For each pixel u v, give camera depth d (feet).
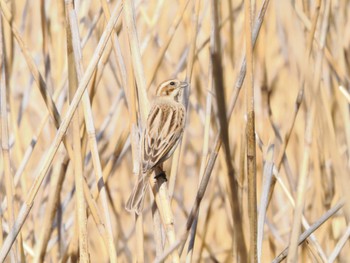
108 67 39.93
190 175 39.75
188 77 26.81
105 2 25.12
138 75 24.68
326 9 24.81
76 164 24.00
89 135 24.47
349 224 23.34
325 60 30.58
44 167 22.80
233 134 32.76
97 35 32.99
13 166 33.60
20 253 27.02
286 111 35.99
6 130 25.52
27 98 34.68
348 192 19.30
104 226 25.05
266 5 22.21
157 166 26.17
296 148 36.60
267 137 27.71
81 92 22.90
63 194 35.58
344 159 30.55
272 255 31.01
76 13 25.26
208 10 33.45
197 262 31.55
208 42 32.68
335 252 23.89
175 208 39.22
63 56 32.60
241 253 20.38
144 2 38.86
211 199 32.94
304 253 29.30
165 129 26.61
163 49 26.35
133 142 24.93
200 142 39.75
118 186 37.83
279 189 36.50
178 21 26.53
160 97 29.40
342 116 28.35
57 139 22.84
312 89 20.44
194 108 36.42
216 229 36.11
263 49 28.45
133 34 24.49
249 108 21.39
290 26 19.03
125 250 34.78
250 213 21.48
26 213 22.86
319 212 29.84
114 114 34.37
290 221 35.17
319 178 29.76
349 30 32.27
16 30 26.14
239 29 35.29
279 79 36.50
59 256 30.40
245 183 29.19
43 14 31.32
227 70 30.99
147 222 40.16
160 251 24.04
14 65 37.55
